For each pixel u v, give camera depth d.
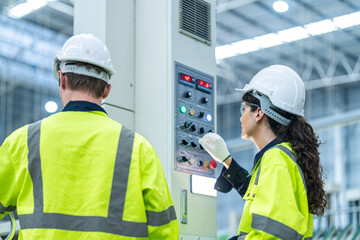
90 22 3.11
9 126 17.86
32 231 1.74
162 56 3.07
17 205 1.80
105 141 1.82
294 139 2.19
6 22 15.15
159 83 3.05
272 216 1.93
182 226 2.93
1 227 2.57
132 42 3.18
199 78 3.19
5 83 17.58
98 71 1.95
